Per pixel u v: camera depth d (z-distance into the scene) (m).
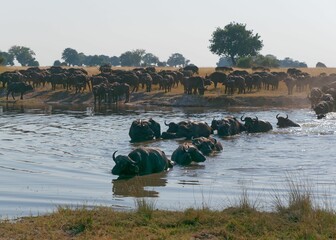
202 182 20.47
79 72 77.50
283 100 62.59
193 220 13.41
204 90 65.81
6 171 22.41
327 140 32.56
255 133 36.62
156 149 23.42
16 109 56.25
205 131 34.16
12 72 73.75
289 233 12.59
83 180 20.83
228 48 141.88
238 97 62.97
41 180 20.67
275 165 24.09
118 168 22.05
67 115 49.31
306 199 14.84
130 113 52.31
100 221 13.41
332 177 21.27
